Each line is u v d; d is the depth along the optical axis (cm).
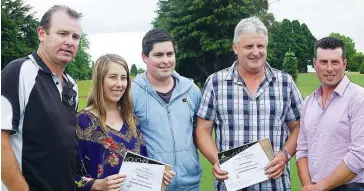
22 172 314
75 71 6881
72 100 345
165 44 414
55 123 322
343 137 368
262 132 414
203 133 430
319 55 378
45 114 318
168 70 417
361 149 356
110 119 384
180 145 416
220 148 425
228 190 398
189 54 4203
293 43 7056
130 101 394
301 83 4675
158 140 413
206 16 4247
